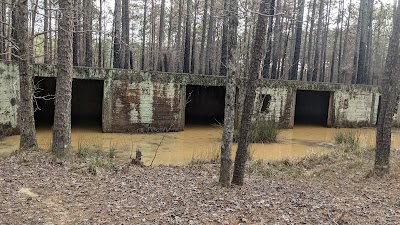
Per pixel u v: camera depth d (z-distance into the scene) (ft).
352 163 30.94
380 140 26.89
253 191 21.79
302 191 22.50
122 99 45.21
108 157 32.37
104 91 44.34
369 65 102.42
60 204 18.01
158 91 47.01
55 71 40.73
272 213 17.92
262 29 19.58
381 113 26.94
